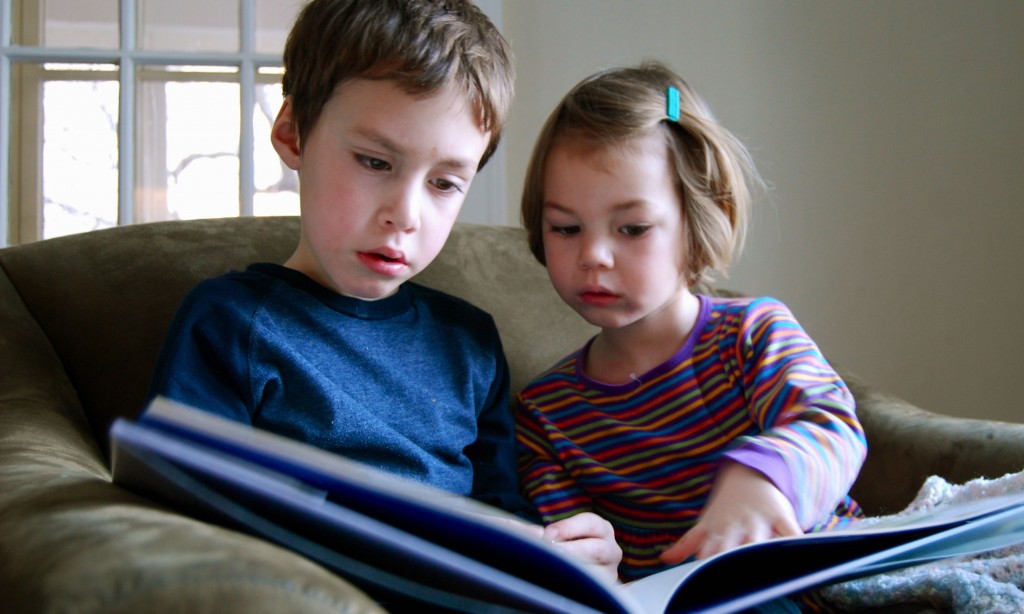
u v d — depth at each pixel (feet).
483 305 4.08
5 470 2.16
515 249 4.35
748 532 2.56
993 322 5.80
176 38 5.41
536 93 5.67
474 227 4.38
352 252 2.89
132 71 5.34
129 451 1.61
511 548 1.71
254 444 1.51
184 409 1.55
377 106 2.78
